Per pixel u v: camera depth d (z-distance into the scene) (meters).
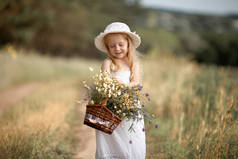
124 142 3.23
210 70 7.45
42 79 16.44
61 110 6.45
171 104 6.18
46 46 40.12
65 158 4.14
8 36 27.41
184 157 3.92
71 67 22.47
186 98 6.05
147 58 10.81
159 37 50.81
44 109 6.16
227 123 3.94
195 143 3.99
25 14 26.31
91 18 45.69
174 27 91.19
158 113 6.19
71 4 35.62
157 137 5.09
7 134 3.90
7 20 25.09
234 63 51.84
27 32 27.27
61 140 4.71
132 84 3.29
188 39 51.94
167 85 7.26
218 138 3.72
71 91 10.65
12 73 13.58
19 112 5.90
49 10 30.72
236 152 3.60
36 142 3.84
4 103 8.62
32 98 8.15
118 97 3.04
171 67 9.36
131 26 56.53
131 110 3.10
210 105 5.22
